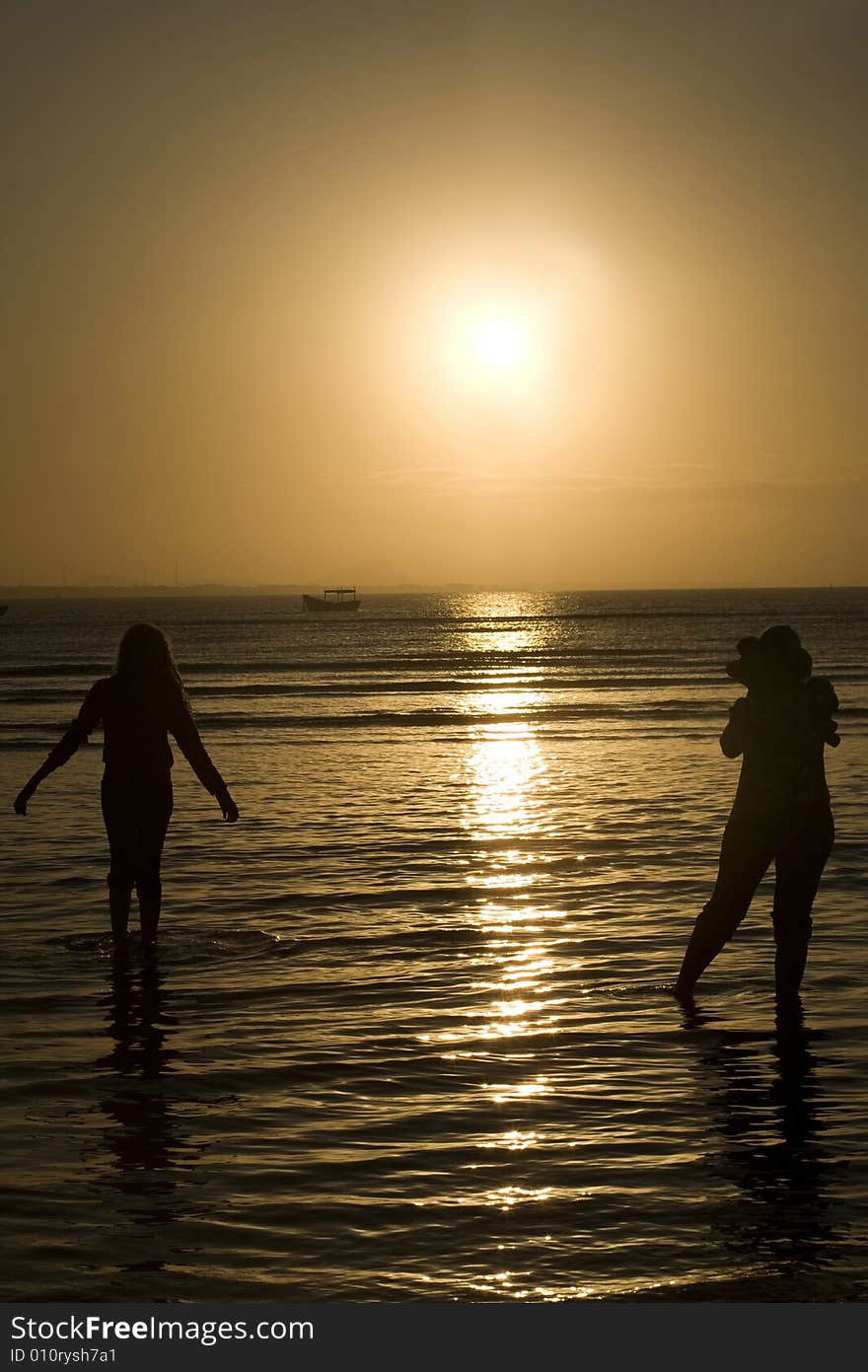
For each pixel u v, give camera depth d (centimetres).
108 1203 525
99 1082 671
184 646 8988
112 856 977
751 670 859
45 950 959
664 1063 704
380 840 1458
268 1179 549
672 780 1981
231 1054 718
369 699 3969
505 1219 511
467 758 2348
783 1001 825
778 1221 507
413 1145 588
